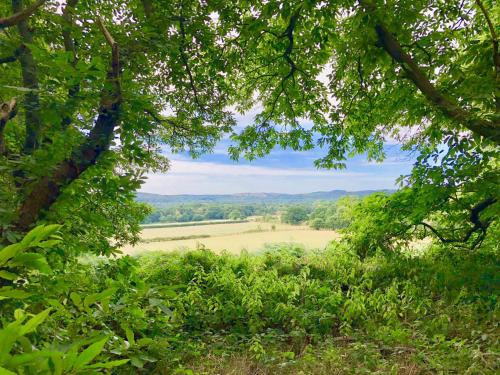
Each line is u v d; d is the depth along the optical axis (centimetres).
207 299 855
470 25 704
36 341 160
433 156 743
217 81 870
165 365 519
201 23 715
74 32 484
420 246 1055
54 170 326
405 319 728
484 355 514
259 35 797
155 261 1071
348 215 1016
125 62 439
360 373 520
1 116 318
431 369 520
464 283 796
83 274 425
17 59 440
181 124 847
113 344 159
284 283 919
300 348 676
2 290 88
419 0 604
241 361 595
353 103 946
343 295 899
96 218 383
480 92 535
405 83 721
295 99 1002
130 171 403
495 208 665
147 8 640
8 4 539
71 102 318
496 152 661
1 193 288
